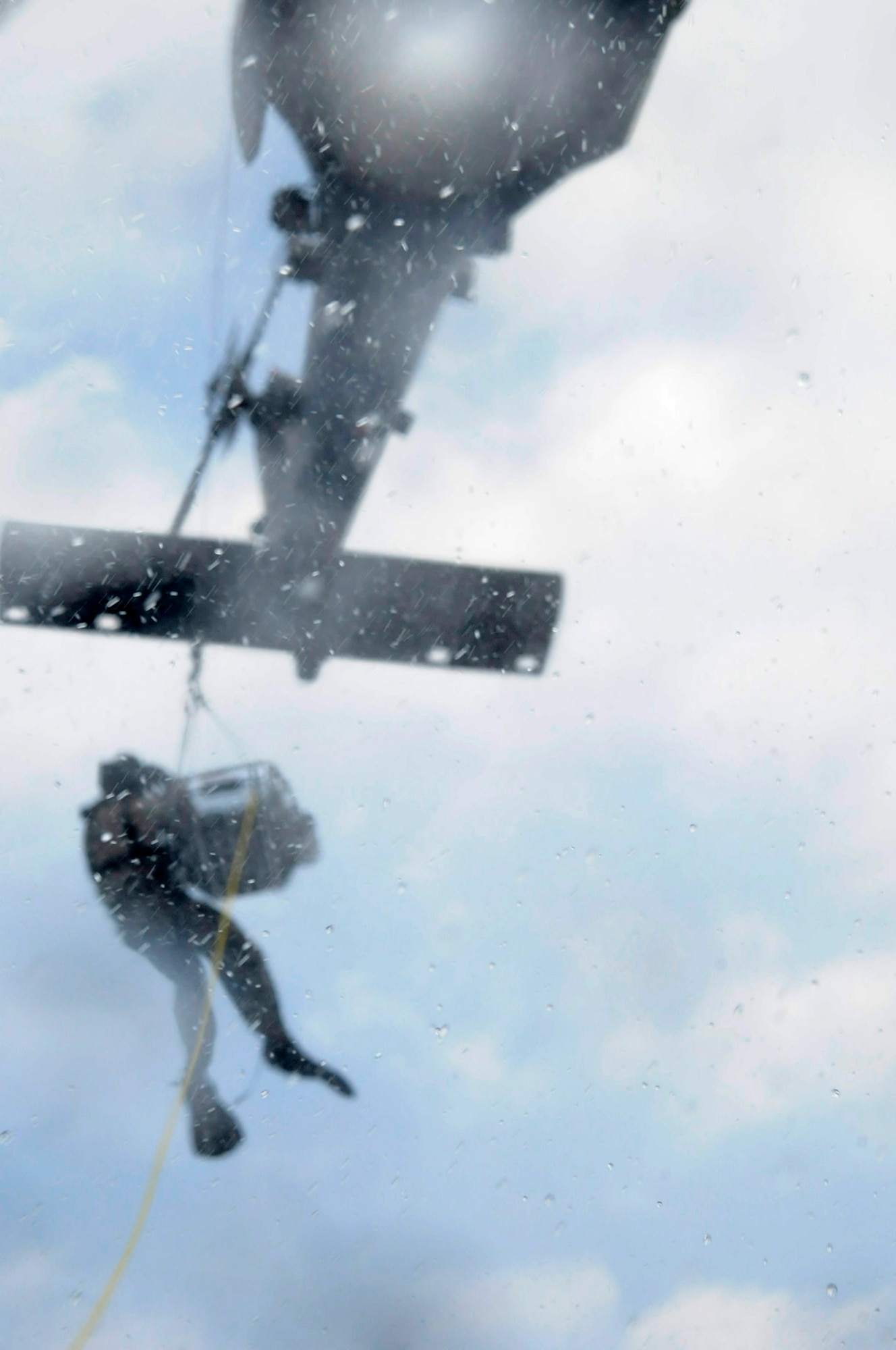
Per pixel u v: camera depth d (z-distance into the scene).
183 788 39.88
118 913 39.69
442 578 40.84
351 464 40.56
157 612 40.75
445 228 39.97
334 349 40.28
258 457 40.66
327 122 39.66
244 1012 39.69
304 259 40.12
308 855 40.00
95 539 40.75
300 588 40.81
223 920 39.75
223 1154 39.19
